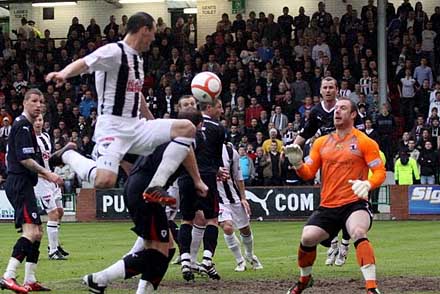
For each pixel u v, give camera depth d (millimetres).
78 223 49750
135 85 15555
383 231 39375
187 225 21219
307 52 58688
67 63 64688
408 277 21656
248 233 23672
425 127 49438
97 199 51344
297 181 49562
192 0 73750
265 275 22422
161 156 15234
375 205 49031
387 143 50625
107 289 19641
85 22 76500
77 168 15953
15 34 73625
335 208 16750
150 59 61750
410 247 31000
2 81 63875
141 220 15125
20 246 18906
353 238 16359
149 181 15125
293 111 53844
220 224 23422
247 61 60469
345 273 22656
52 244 27891
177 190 21844
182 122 15367
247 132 52375
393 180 50594
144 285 15398
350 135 16844
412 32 59781
